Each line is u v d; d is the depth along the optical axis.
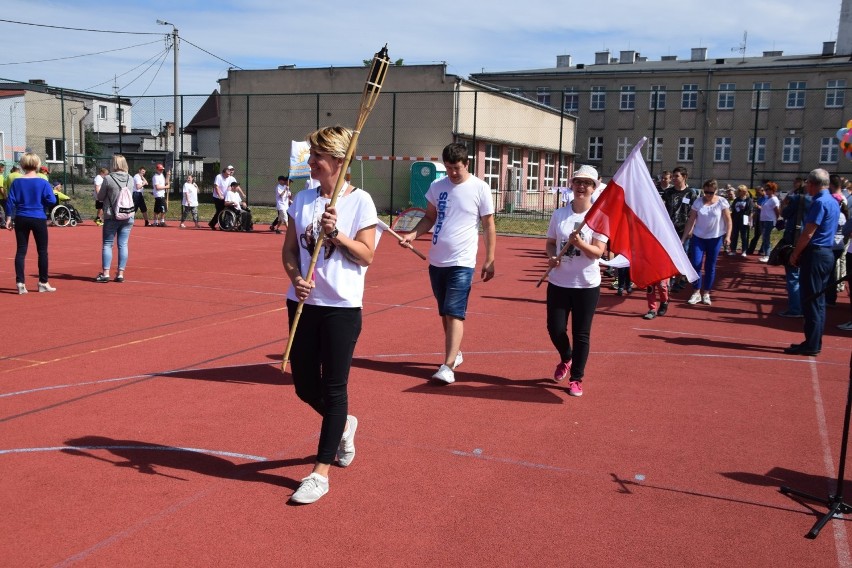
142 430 5.03
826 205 7.48
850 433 5.32
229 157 35.44
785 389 6.43
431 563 3.41
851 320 10.01
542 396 6.05
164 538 3.56
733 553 3.58
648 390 6.30
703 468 4.62
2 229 21.00
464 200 6.34
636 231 6.34
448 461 4.63
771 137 49.56
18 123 39.59
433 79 31.80
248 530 3.67
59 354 7.05
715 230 10.81
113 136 53.31
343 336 4.02
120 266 11.77
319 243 3.91
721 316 10.12
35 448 4.67
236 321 8.77
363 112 3.93
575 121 45.28
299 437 4.95
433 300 10.55
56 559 3.34
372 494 4.12
